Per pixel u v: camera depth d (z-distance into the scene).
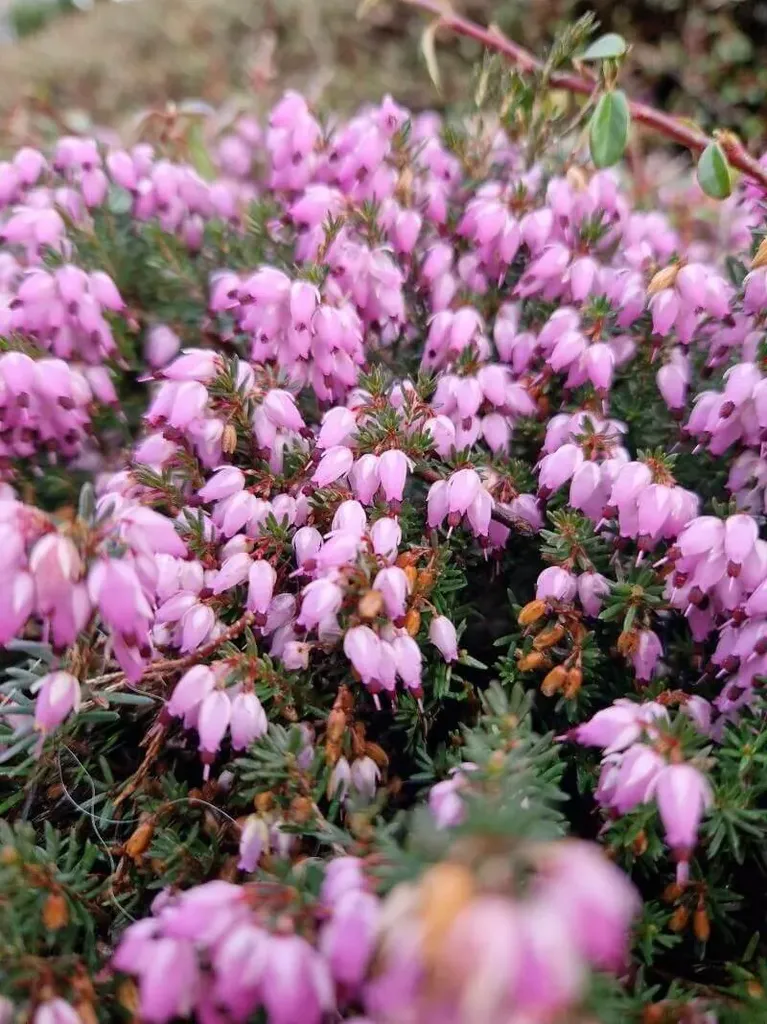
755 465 0.11
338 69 0.33
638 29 0.30
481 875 0.05
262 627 0.10
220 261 0.16
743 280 0.12
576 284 0.13
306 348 0.11
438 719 0.12
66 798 0.11
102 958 0.09
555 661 0.11
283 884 0.07
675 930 0.09
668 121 0.14
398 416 0.10
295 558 0.11
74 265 0.13
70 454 0.13
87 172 0.15
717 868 0.09
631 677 0.11
